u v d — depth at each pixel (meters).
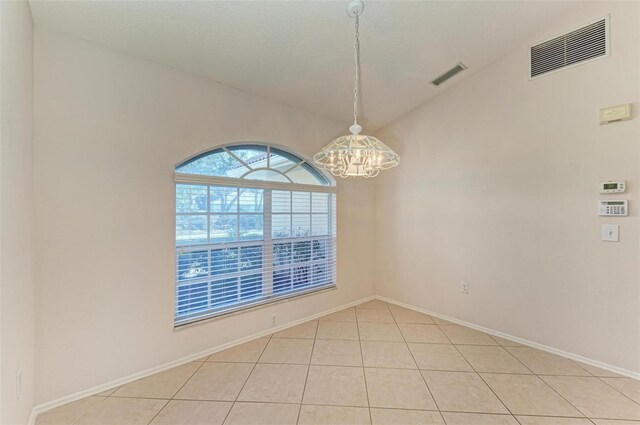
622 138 2.18
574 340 2.41
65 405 1.83
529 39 2.62
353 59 2.54
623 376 2.16
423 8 2.10
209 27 2.00
